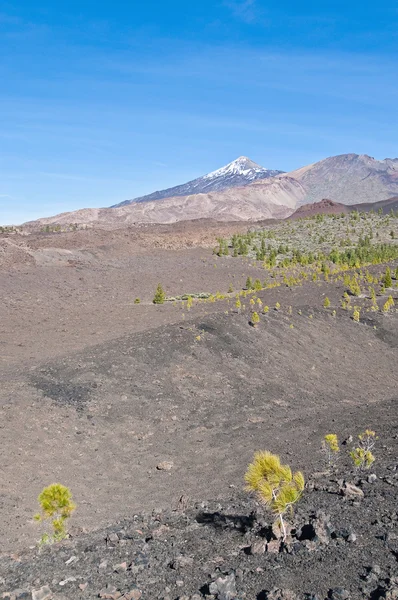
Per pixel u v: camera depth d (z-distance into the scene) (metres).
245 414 26.84
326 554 7.52
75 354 33.91
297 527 8.95
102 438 22.73
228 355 35.12
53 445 21.02
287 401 29.75
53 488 11.25
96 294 79.81
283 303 59.12
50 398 25.55
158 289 74.50
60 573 8.35
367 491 11.04
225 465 19.48
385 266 79.44
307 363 37.19
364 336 44.81
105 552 9.46
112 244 125.00
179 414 26.41
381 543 7.62
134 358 32.28
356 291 60.62
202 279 97.81
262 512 10.80
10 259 92.31
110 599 7.04
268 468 8.80
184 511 13.02
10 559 9.97
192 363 33.03
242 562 7.81
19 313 63.09
